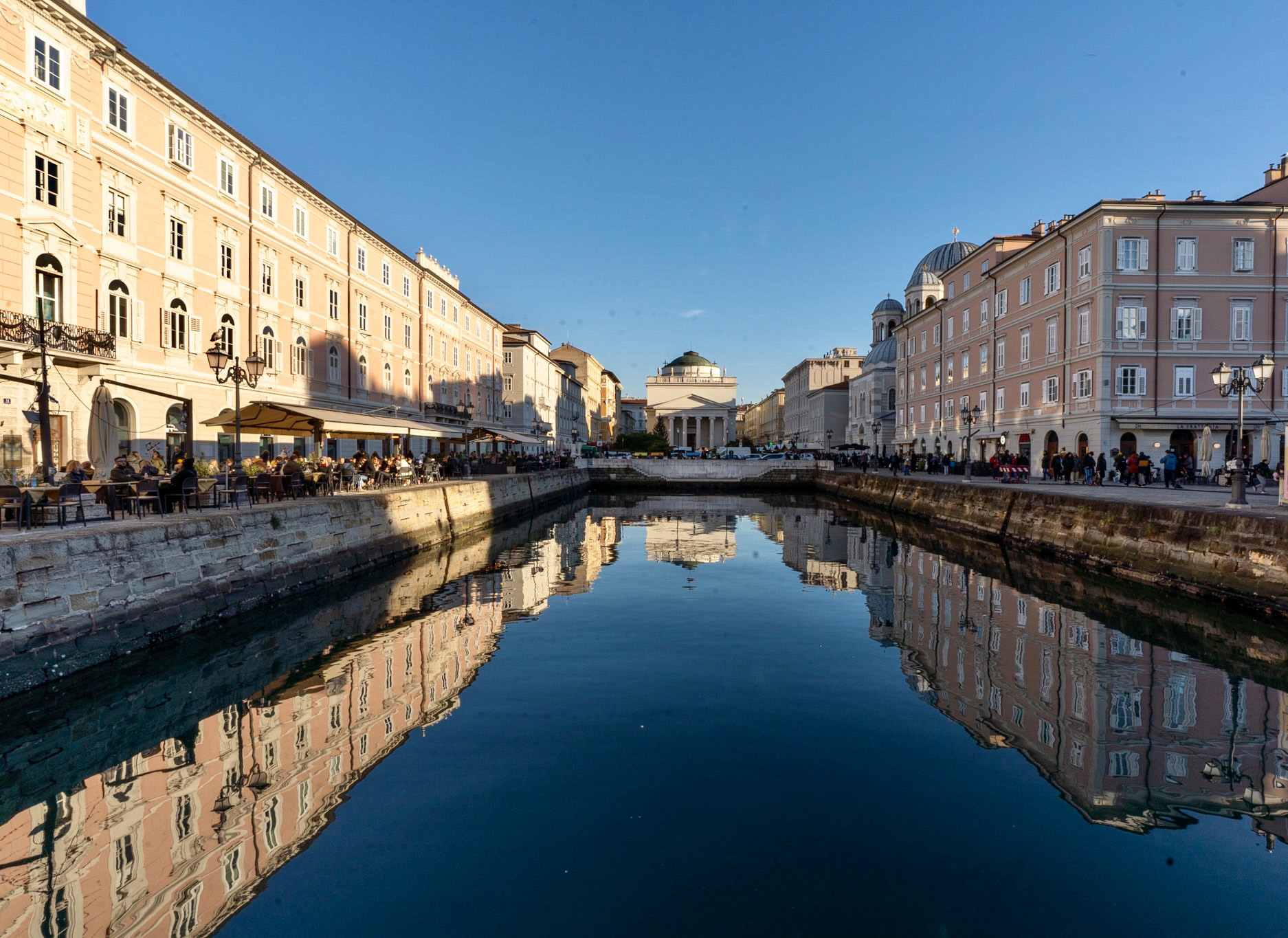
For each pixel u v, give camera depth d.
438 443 49.25
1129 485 30.44
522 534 31.84
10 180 19.19
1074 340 37.88
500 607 16.48
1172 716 9.55
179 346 25.81
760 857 6.27
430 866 6.17
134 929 5.38
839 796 7.34
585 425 116.88
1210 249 35.25
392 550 22.11
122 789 7.74
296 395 33.28
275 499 19.36
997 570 21.70
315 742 8.84
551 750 8.48
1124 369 35.22
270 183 31.42
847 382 99.44
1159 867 6.12
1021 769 7.96
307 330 34.34
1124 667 11.71
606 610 16.23
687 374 140.88
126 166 23.22
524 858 6.26
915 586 19.17
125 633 11.70
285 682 11.17
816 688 10.73
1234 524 15.77
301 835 6.68
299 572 17.09
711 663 12.03
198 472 18.66
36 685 10.08
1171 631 14.16
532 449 71.81
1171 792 7.43
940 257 77.25
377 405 41.34
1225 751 8.45
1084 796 7.34
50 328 19.38
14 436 19.22
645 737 8.88
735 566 22.83
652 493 65.62
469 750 8.52
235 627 14.24
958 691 10.59
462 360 56.41
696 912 5.50
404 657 12.48
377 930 5.33
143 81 23.84
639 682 11.05
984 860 6.22
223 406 27.86
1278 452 34.53
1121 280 35.16
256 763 8.30
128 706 10.20
